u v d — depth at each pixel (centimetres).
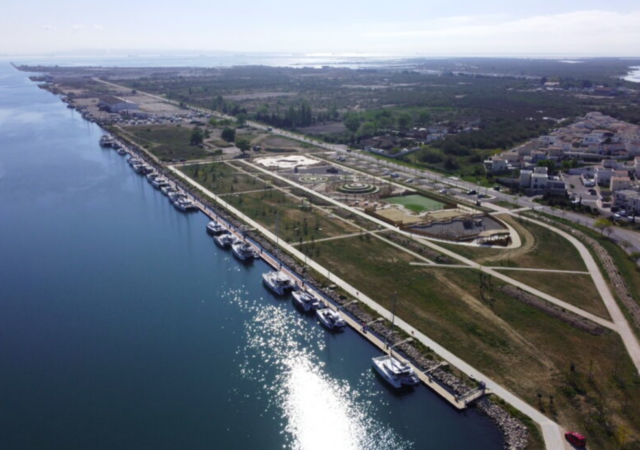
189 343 8988
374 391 7731
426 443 6706
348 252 12350
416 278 10912
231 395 7675
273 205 16112
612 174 18738
